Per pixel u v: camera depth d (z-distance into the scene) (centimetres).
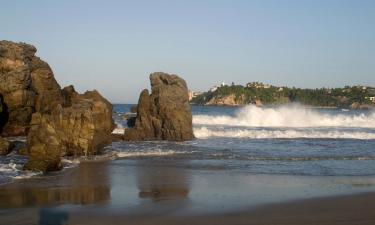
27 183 1866
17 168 2188
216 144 3550
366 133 4431
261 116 5616
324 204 1516
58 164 2203
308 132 4456
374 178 2072
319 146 3462
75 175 2078
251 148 3281
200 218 1343
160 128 3878
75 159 2588
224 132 4319
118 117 5456
